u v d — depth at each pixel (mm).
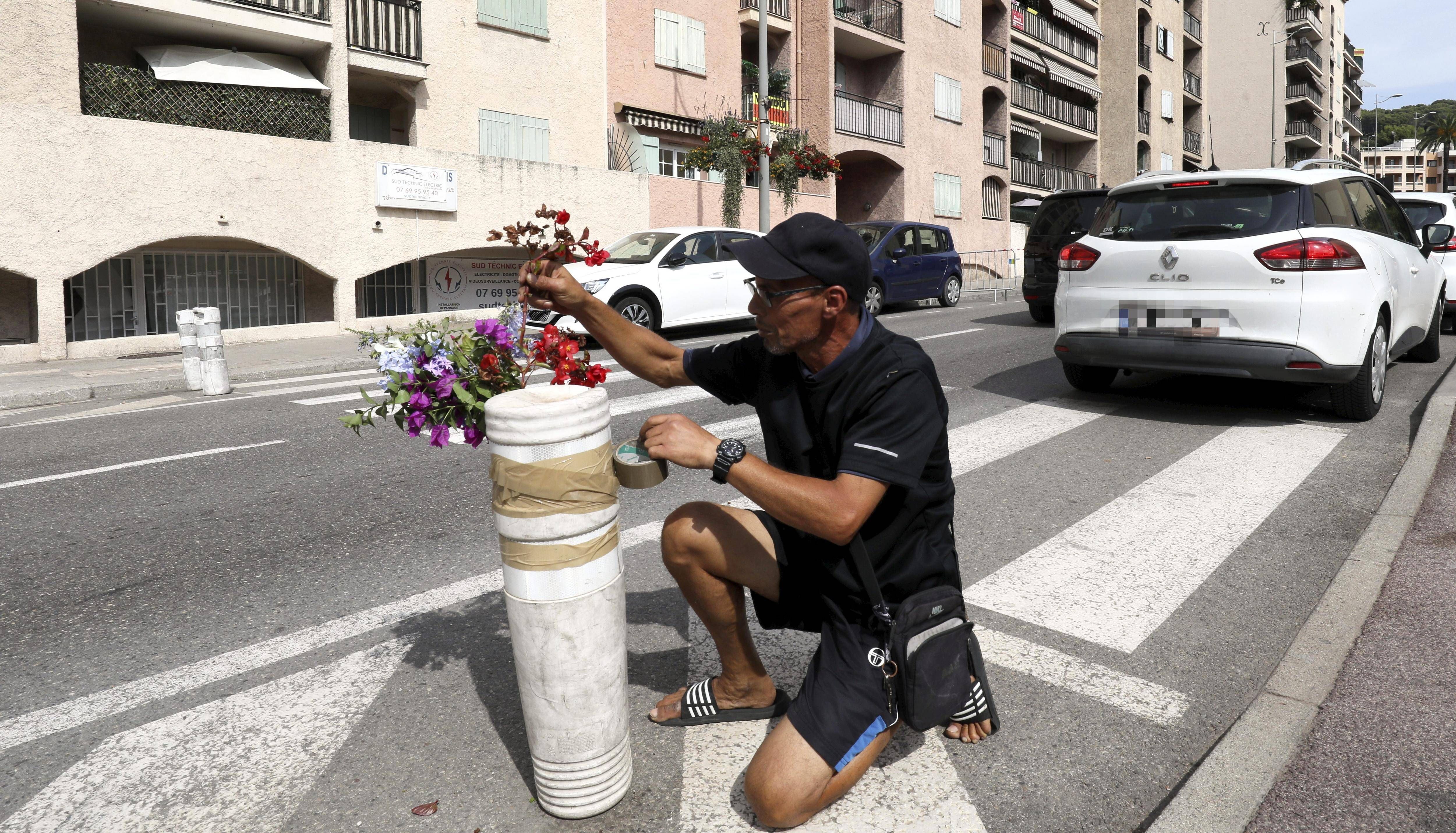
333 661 3152
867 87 29219
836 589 2260
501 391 2350
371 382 9844
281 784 2436
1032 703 2799
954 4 30594
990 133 33844
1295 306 6000
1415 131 142750
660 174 22031
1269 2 61875
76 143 12828
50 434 7168
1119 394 7883
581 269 12266
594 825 2229
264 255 15820
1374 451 5723
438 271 17891
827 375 2205
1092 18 41812
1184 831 2174
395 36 16750
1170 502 4816
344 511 4902
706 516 2430
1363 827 2188
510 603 2152
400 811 2303
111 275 14289
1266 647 3160
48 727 2766
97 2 13547
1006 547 4180
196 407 8328
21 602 3725
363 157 15758
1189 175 6613
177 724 2760
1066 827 2219
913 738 2615
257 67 15125
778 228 2191
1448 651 3041
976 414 7145
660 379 2721
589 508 2098
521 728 2691
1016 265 33812
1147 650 3146
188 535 4527
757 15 23984
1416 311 7762
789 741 2125
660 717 2707
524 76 18891
